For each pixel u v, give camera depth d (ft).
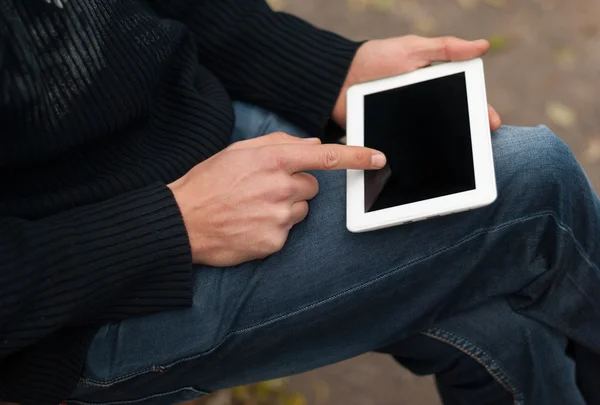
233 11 3.56
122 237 2.53
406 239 2.72
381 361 4.91
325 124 3.42
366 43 3.45
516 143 2.74
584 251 2.80
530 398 3.13
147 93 2.93
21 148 2.58
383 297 2.79
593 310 2.90
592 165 5.98
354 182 2.83
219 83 3.44
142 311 2.69
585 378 3.32
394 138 2.93
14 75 2.41
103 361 2.81
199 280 2.82
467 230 2.69
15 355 2.75
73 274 2.42
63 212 2.58
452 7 7.48
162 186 2.69
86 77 2.67
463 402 3.32
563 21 7.25
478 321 2.98
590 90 6.56
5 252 2.34
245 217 2.71
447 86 2.97
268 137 3.01
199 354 2.84
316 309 2.77
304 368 3.12
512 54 6.93
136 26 2.93
